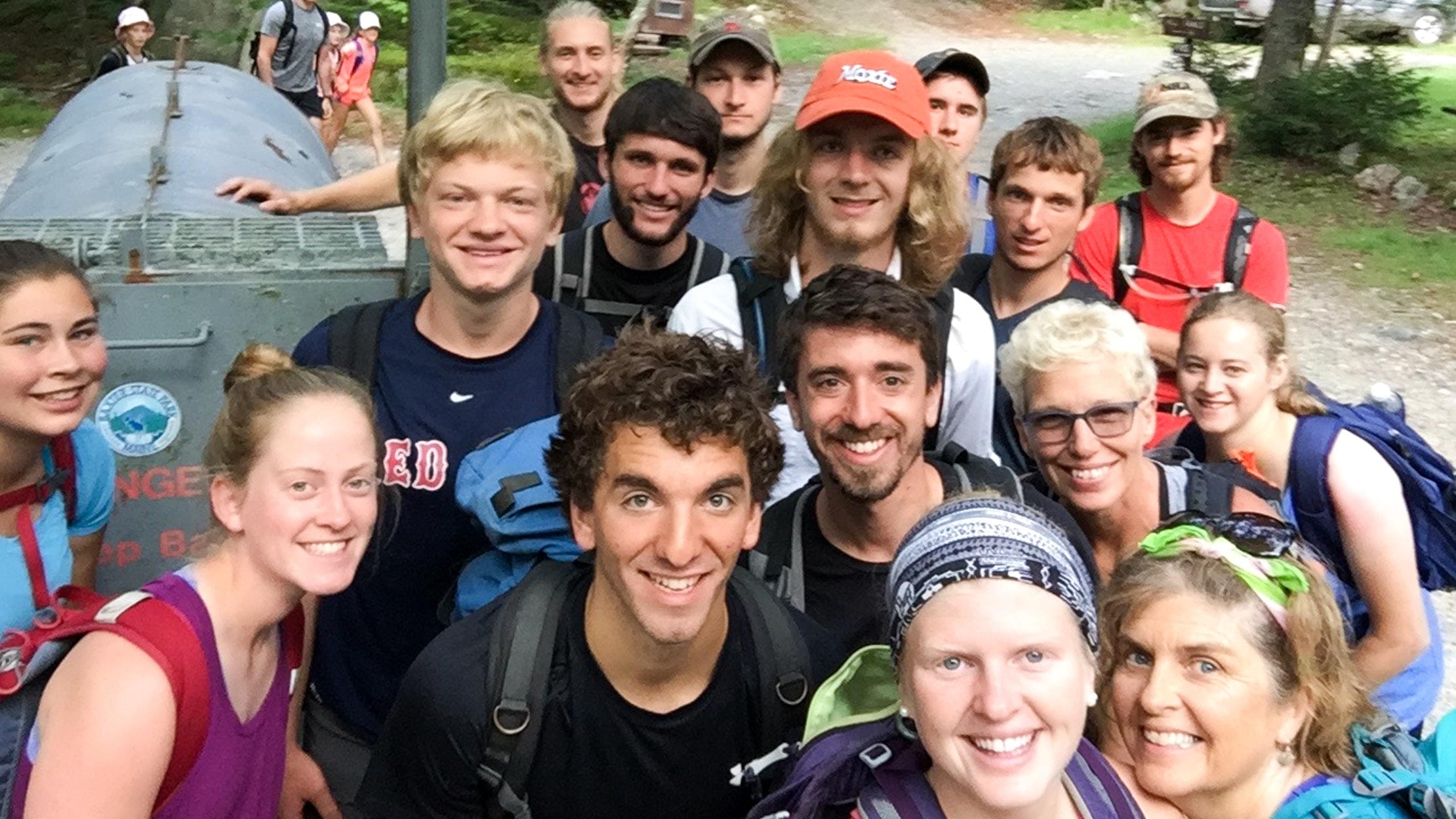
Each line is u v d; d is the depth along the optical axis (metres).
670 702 0.94
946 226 1.45
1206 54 6.68
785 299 1.43
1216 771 0.88
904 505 1.11
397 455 1.19
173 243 1.50
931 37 9.88
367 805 0.97
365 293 1.45
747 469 0.91
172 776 0.84
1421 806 0.83
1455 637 2.27
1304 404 1.29
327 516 0.92
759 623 0.97
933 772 0.83
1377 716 0.92
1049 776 0.77
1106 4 11.00
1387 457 1.24
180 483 1.42
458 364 1.22
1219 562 0.89
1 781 0.86
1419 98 5.97
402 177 1.22
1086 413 1.17
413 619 1.21
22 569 1.10
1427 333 3.94
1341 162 5.73
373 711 1.22
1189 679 0.88
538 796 0.94
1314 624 0.88
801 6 10.16
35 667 0.86
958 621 0.77
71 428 1.09
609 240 1.76
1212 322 1.30
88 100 2.23
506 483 1.07
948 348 1.35
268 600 0.92
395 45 7.65
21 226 1.51
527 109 1.19
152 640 0.84
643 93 1.66
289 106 2.43
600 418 0.90
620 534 0.89
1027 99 7.49
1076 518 1.23
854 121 1.39
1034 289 1.73
